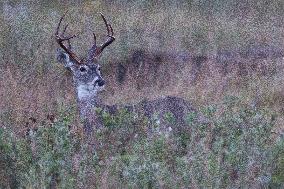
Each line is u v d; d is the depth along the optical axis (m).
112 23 51.25
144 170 25.75
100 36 49.62
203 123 30.14
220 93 39.16
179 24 50.88
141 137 30.89
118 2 55.12
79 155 27.80
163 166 26.44
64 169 26.22
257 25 51.84
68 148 27.62
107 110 33.66
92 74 34.03
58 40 34.69
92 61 34.66
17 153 27.39
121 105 34.41
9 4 53.59
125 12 53.50
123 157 27.89
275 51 48.62
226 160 26.67
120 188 25.81
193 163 26.22
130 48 46.53
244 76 43.09
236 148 27.27
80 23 51.53
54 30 49.59
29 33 47.47
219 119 30.09
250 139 28.09
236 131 29.27
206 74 42.78
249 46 48.72
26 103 36.22
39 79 41.22
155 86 42.25
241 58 46.72
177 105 33.44
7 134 28.39
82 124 31.22
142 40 47.94
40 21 50.88
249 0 55.12
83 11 53.78
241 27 51.09
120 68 44.94
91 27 50.97
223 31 50.09
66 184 25.44
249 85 40.44
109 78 43.09
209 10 54.09
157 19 51.53
